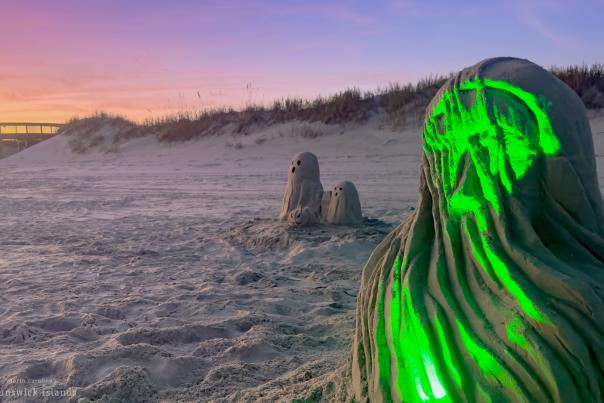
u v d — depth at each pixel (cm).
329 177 1548
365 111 2547
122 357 346
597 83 2030
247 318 441
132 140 3406
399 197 1172
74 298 516
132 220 1075
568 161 174
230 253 732
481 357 163
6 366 341
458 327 171
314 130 2545
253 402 279
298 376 311
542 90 178
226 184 1659
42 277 609
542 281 162
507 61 195
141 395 302
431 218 205
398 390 181
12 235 925
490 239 175
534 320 157
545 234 178
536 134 177
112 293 537
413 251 198
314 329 425
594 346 151
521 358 158
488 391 160
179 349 383
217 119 3162
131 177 2120
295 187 855
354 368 226
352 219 823
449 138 195
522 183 178
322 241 739
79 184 1958
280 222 856
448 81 202
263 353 367
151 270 642
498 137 180
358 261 653
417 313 180
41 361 344
